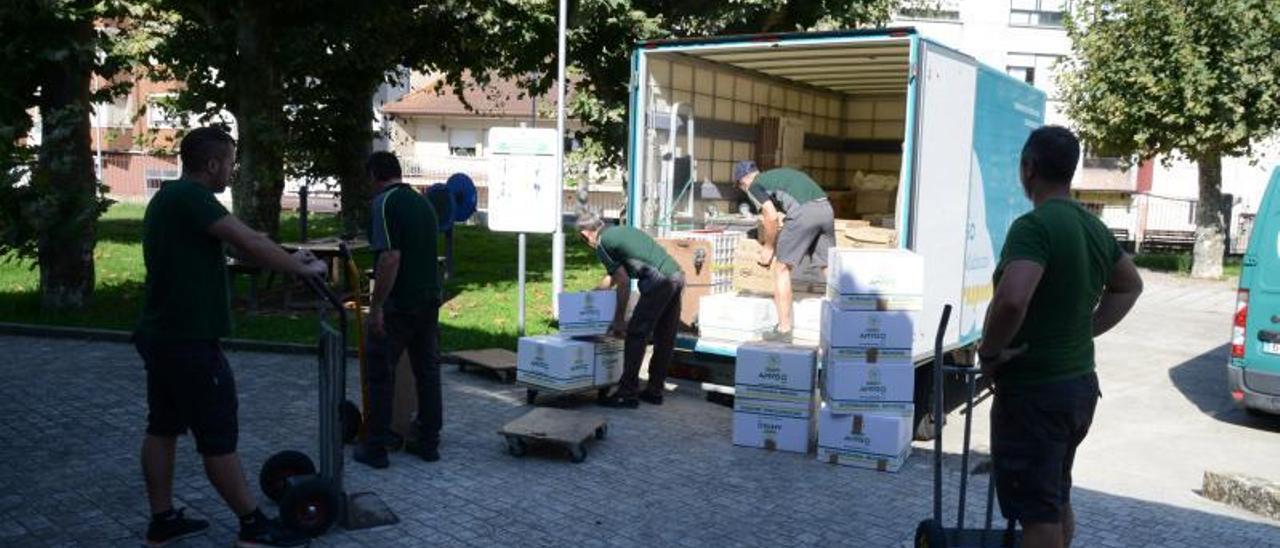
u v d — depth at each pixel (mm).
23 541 4812
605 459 6535
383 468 6133
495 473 6145
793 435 6824
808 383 6777
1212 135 18531
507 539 5090
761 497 5895
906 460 6727
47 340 9891
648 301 7820
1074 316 3832
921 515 5660
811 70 11055
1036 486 3846
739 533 5297
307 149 16969
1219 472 6320
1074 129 21500
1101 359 11477
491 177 10336
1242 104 18531
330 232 22328
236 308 11766
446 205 14016
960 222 8180
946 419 8297
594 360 7887
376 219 5953
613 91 18000
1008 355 3834
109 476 5801
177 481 5703
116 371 8539
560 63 10234
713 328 8023
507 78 19375
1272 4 17953
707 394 8328
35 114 10930
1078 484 6582
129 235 20906
